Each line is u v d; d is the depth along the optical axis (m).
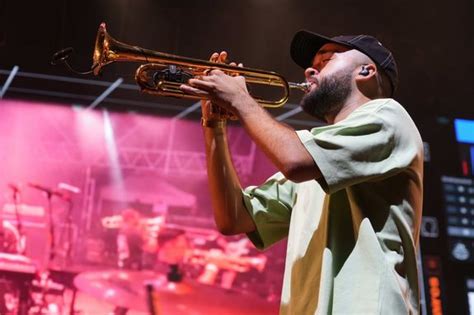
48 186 5.38
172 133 5.73
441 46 6.19
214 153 2.01
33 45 5.44
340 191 1.74
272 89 5.58
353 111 1.81
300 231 1.85
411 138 1.71
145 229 5.46
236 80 1.78
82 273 5.23
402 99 6.21
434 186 6.11
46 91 5.53
